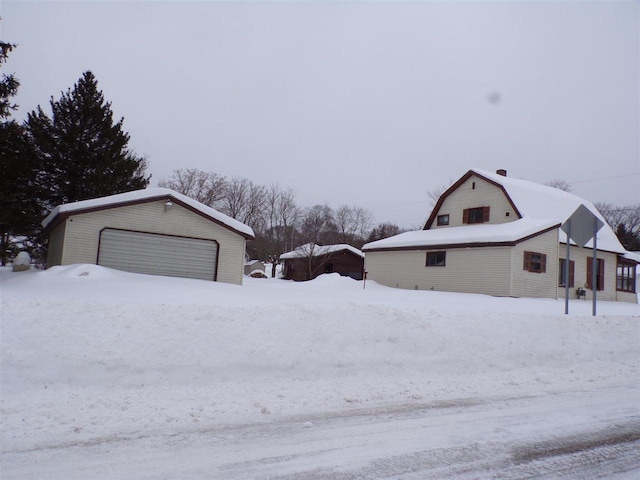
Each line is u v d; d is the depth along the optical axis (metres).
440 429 5.40
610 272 27.88
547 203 27.48
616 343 10.83
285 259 44.25
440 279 25.28
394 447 4.80
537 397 7.06
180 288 12.91
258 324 7.96
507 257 22.19
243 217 58.56
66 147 29.03
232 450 4.57
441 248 25.27
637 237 59.72
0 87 19.12
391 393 6.88
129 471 4.01
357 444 4.85
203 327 7.50
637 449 5.05
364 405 6.29
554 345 9.98
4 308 7.05
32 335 6.47
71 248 17.50
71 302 7.59
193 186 53.81
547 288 23.53
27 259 22.27
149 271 18.75
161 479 3.88
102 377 6.15
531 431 5.46
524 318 10.77
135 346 6.71
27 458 4.21
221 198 56.19
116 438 4.76
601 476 4.34
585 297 25.69
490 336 9.60
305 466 4.27
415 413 6.01
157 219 19.02
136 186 32.44
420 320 9.49
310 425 5.39
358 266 41.06
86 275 14.77
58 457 4.25
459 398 6.84
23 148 23.41
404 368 8.05
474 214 27.95
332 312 8.89
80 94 30.52
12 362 5.96
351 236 69.38
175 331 7.23
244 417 5.57
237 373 6.89
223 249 20.23
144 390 6.12
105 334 6.81
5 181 23.62
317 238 58.66
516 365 9.02
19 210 24.55
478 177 27.75
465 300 18.41
